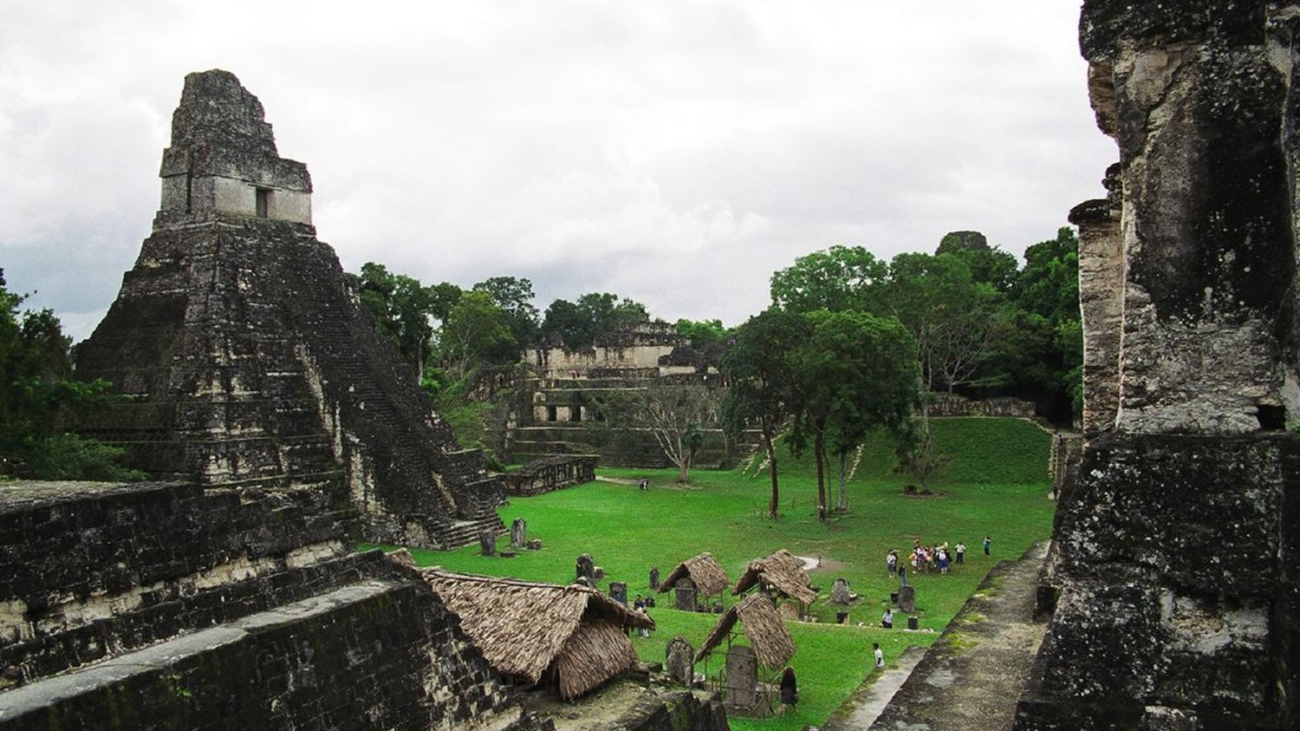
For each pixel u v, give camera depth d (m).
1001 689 9.41
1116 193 9.95
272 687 8.20
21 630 7.03
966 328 64.12
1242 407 4.86
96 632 7.48
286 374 39.56
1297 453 4.55
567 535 41.16
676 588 29.34
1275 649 4.50
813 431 46.66
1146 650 4.80
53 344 27.69
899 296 61.03
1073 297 64.94
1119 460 5.03
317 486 38.25
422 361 80.50
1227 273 4.90
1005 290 75.50
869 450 61.00
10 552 7.04
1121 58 5.20
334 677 8.83
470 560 35.59
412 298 78.06
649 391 67.25
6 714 6.29
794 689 19.48
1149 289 5.11
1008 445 57.62
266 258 41.06
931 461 52.25
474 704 10.59
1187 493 4.82
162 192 41.12
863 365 43.31
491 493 44.56
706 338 110.25
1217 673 4.63
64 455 26.70
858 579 32.66
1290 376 4.73
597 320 126.50
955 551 37.03
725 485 59.03
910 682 9.69
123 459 35.84
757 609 20.84
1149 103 5.11
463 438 61.47
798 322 44.75
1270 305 4.81
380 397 42.16
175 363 36.94
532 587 17.16
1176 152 5.03
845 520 44.19
